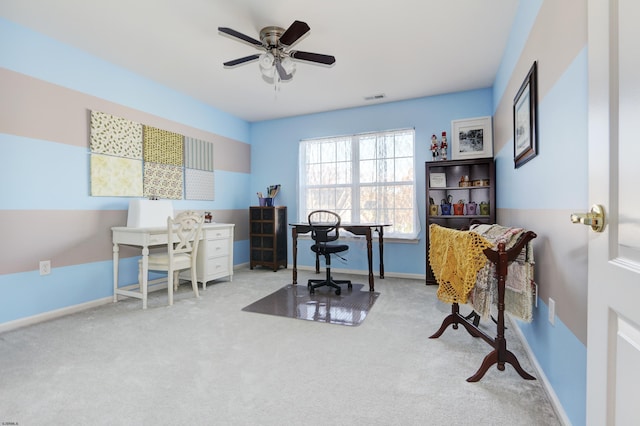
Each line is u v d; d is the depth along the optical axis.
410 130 4.11
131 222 3.15
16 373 1.75
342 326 2.46
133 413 1.42
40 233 2.58
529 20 1.96
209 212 4.27
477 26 2.47
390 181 4.24
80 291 2.85
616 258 0.69
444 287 2.00
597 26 0.75
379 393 1.57
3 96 2.36
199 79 3.47
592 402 0.77
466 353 2.00
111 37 2.62
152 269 3.05
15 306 2.43
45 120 2.60
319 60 2.53
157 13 2.29
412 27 2.47
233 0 2.14
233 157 4.78
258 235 4.68
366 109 4.37
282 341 2.19
